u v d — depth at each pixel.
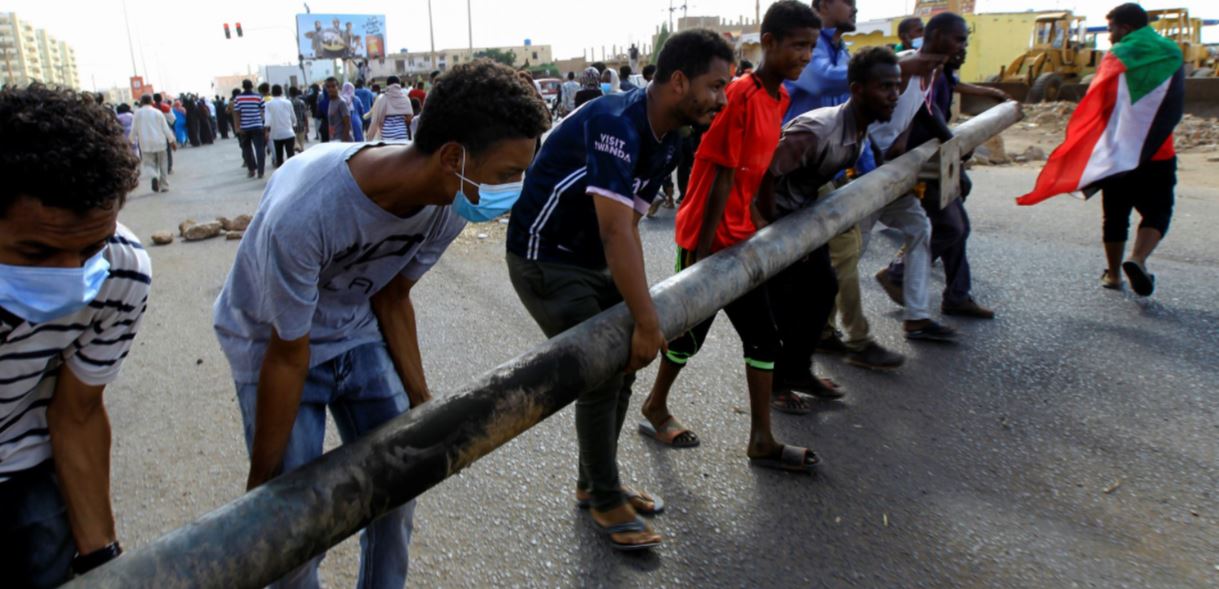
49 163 1.03
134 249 1.37
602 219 2.01
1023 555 2.48
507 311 4.98
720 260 2.26
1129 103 4.43
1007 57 24.27
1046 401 3.51
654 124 2.15
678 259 3.10
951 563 2.45
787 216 2.63
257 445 1.63
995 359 3.96
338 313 1.78
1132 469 2.96
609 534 2.53
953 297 4.54
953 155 3.61
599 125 2.07
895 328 4.43
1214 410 3.38
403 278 1.86
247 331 1.67
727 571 2.43
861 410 3.47
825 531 2.62
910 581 2.38
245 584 1.23
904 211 4.03
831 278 3.25
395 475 1.38
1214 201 7.57
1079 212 7.09
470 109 1.41
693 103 2.10
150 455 3.21
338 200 1.47
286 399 1.58
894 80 2.83
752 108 2.62
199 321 4.96
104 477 1.54
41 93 1.07
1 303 1.16
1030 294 4.91
